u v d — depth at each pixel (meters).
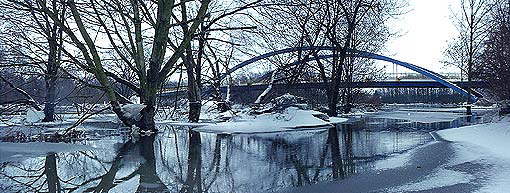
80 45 15.01
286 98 23.08
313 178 8.10
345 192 6.96
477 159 9.31
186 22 15.91
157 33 15.55
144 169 9.26
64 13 15.93
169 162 10.14
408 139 14.51
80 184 7.88
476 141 12.01
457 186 7.01
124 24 17.16
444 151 10.85
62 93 25.23
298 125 19.73
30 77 19.67
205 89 28.73
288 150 12.04
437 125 21.61
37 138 14.92
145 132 16.58
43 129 17.92
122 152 11.86
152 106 16.52
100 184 7.84
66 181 8.12
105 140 14.81
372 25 35.09
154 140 14.86
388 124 22.84
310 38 28.97
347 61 36.81
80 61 16.41
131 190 7.38
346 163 9.71
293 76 28.77
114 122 20.88
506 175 7.63
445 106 67.38
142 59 16.50
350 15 29.11
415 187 7.11
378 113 39.56
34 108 21.83
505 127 12.88
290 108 21.58
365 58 40.62
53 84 22.75
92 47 15.02
